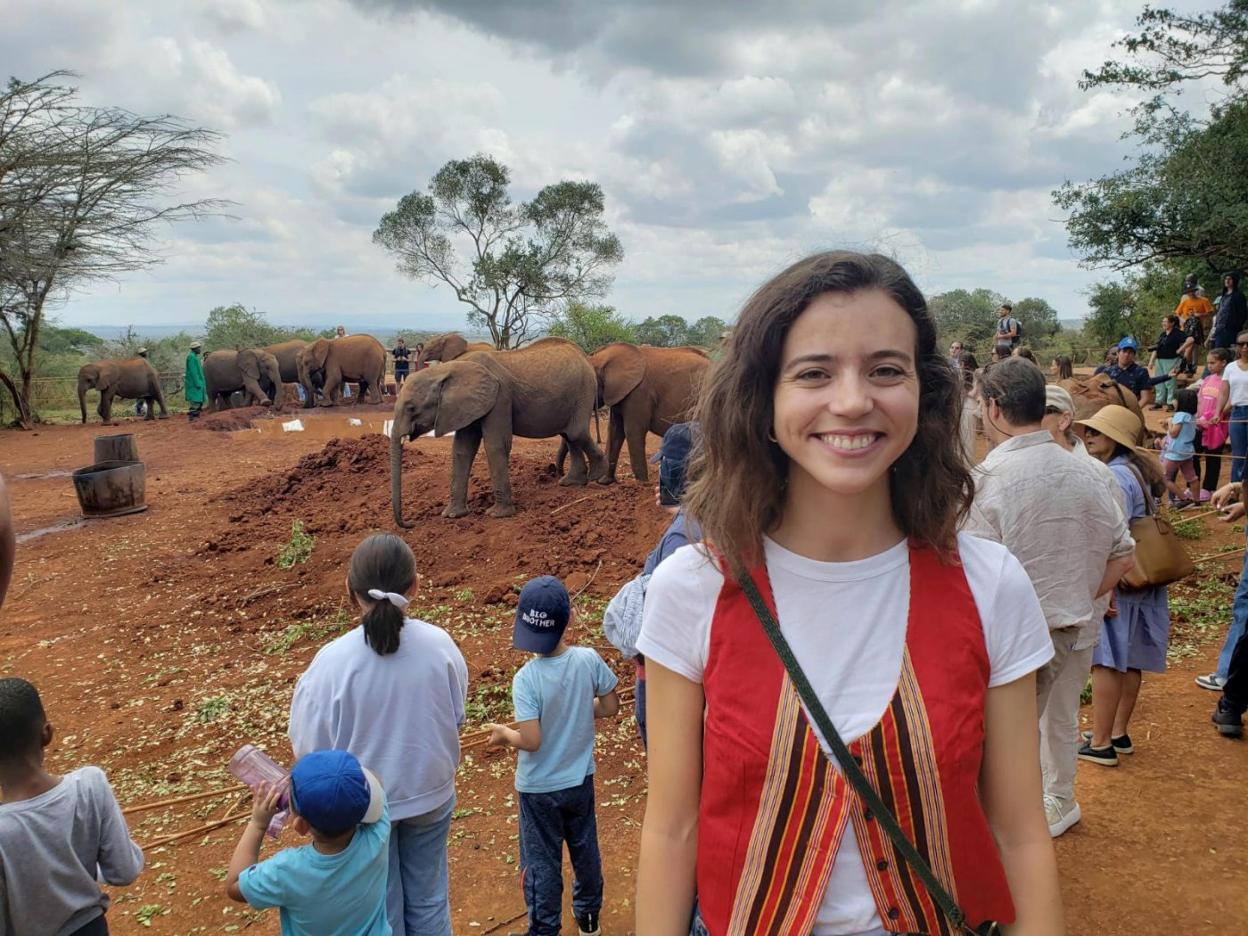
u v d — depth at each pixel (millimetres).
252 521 11477
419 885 3092
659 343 45938
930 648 1401
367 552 2949
